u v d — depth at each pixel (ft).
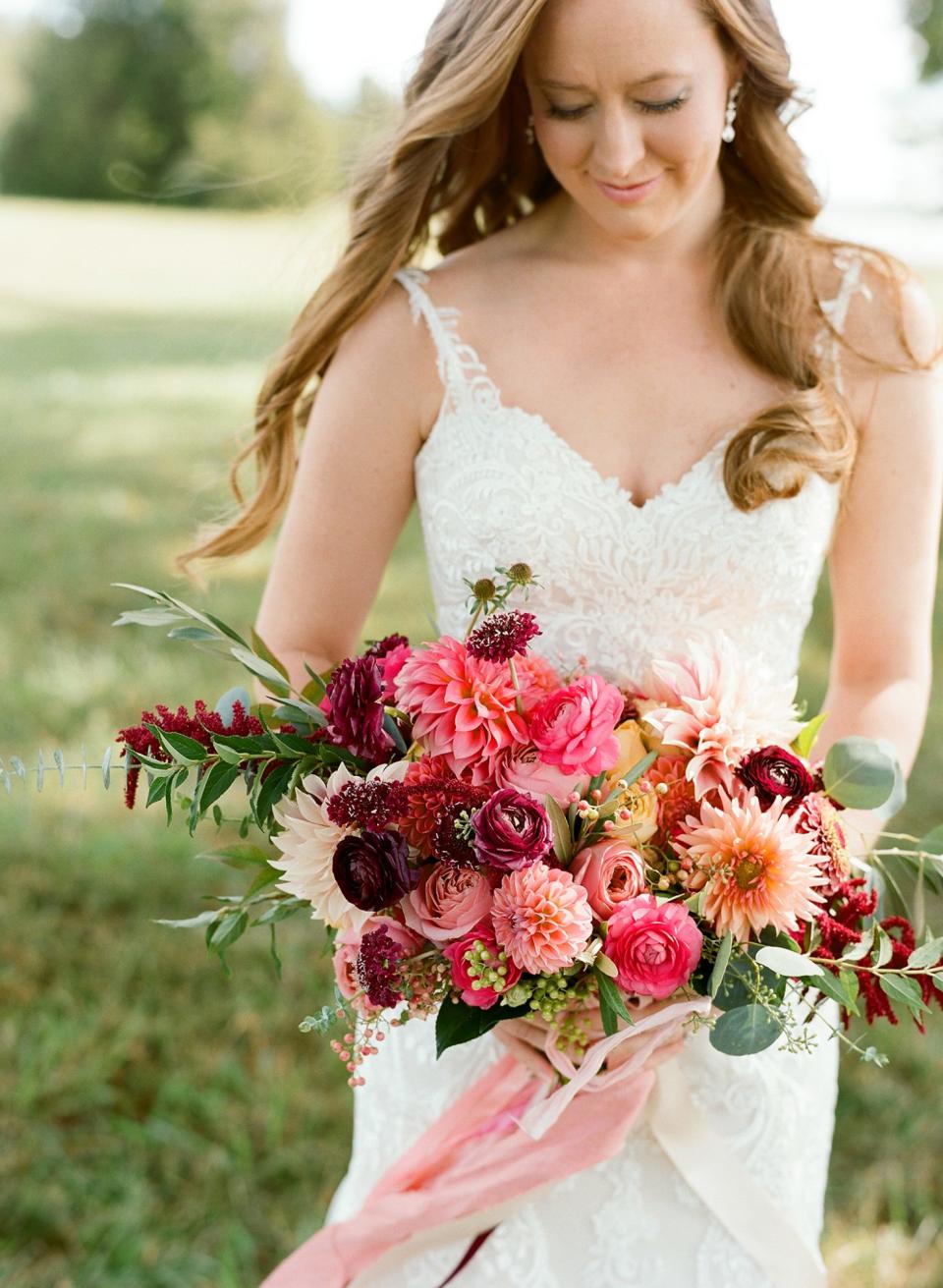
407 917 5.14
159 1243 9.11
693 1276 6.22
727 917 5.04
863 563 6.66
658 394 6.41
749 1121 6.29
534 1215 6.18
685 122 5.81
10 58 90.12
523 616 5.28
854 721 6.67
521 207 7.30
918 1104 10.36
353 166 7.06
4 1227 9.18
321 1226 9.24
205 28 86.02
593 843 5.24
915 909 6.07
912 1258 9.18
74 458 26.86
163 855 13.00
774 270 6.40
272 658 5.84
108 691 16.10
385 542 6.82
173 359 38.83
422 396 6.58
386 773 5.23
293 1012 11.20
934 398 6.51
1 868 12.70
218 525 7.42
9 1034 10.72
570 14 5.66
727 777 5.30
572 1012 5.57
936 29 71.56
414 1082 6.59
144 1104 10.32
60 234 70.64
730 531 6.25
